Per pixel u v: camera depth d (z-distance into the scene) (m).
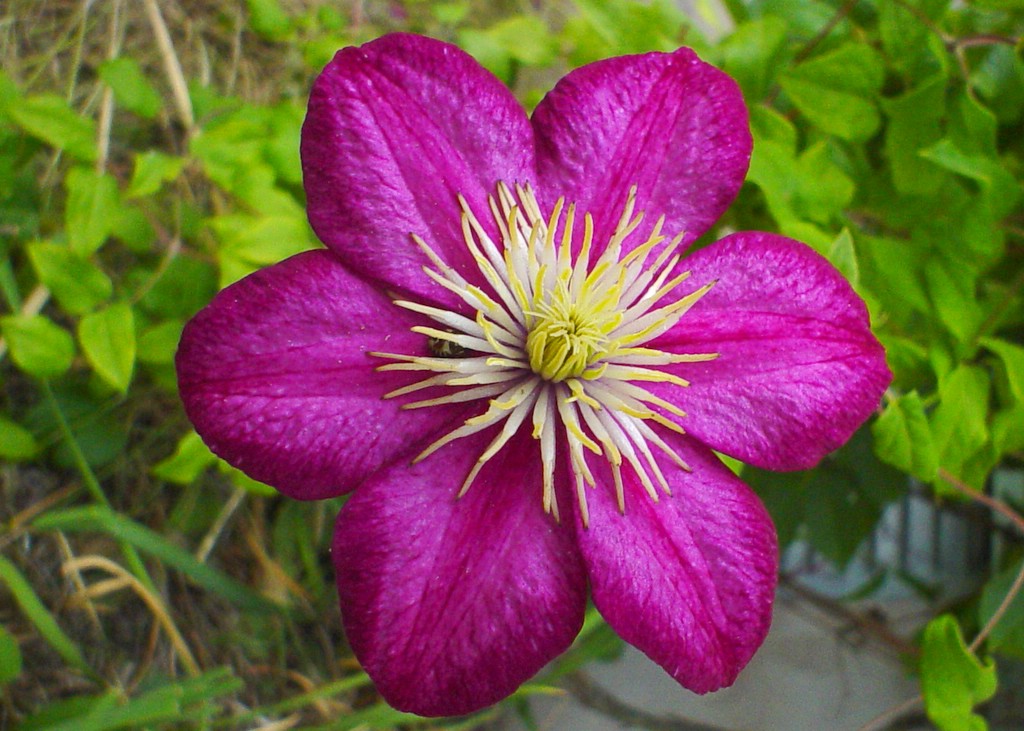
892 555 0.44
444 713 0.20
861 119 0.31
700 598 0.21
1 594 0.30
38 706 0.29
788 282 0.23
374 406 0.20
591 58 0.34
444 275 0.21
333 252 0.21
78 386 0.31
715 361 0.22
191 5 0.34
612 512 0.21
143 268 0.31
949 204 0.31
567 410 0.21
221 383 0.20
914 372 0.30
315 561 0.35
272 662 0.34
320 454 0.20
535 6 0.41
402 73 0.21
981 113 0.30
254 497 0.34
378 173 0.21
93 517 0.26
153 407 0.32
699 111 0.23
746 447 0.22
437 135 0.21
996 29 0.33
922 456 0.28
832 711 0.42
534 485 0.21
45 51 0.32
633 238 0.22
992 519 0.40
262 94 0.35
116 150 0.33
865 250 0.30
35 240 0.30
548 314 0.21
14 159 0.29
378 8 0.37
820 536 0.37
